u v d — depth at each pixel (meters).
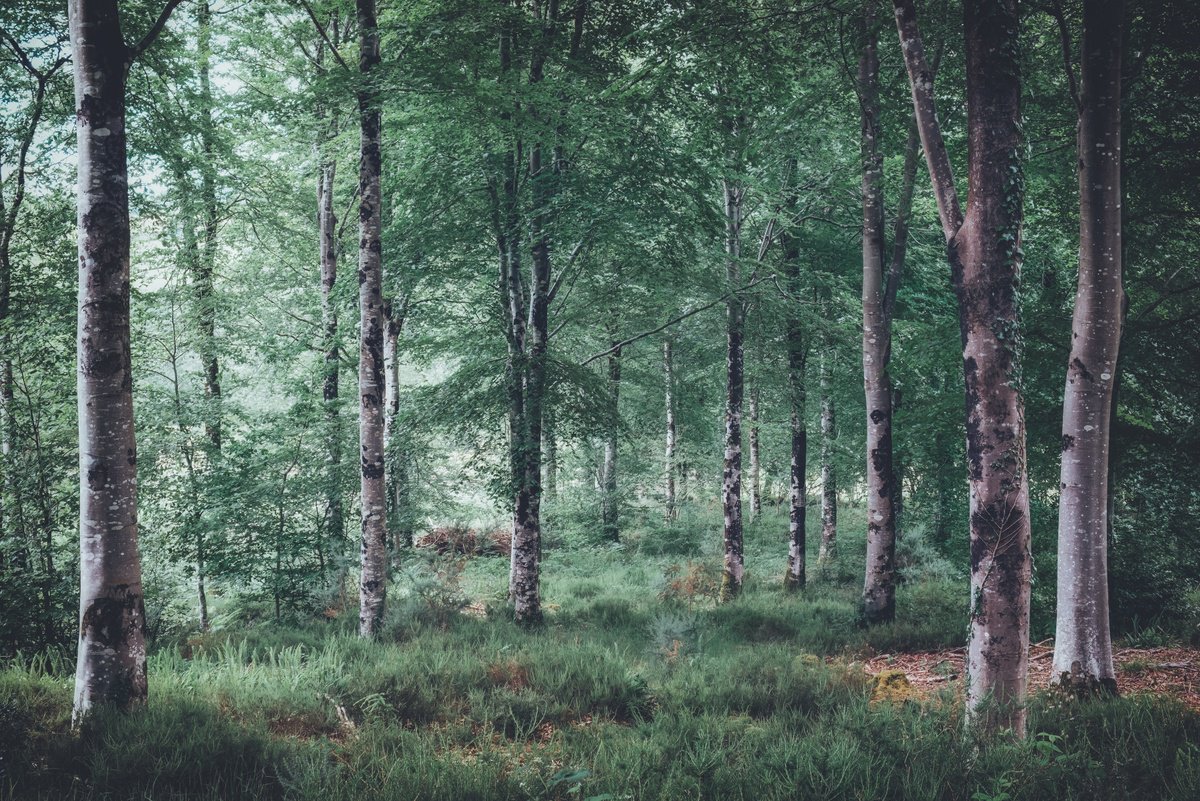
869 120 11.82
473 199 13.13
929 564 17.48
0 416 9.41
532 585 12.44
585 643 9.95
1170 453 10.55
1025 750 4.73
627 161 11.69
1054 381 11.20
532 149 12.84
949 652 10.24
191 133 14.63
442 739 6.08
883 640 10.91
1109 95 7.05
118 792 4.52
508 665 8.08
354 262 17.25
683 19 8.69
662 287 13.88
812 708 6.95
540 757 5.66
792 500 16.98
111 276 5.88
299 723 6.33
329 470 13.48
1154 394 11.09
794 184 15.94
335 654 8.78
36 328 9.37
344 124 12.73
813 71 11.58
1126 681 7.67
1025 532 5.40
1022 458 5.44
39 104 11.35
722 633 11.13
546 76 12.93
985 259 5.48
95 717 5.38
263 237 18.88
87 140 5.85
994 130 5.46
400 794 4.61
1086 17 7.12
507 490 12.73
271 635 10.39
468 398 13.07
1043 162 11.66
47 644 8.23
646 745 5.56
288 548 12.57
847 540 22.55
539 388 12.55
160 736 5.14
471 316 15.09
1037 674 8.55
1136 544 10.85
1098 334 7.09
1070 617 7.10
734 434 15.57
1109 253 7.07
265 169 17.23
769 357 17.48
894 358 13.25
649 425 25.02
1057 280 13.25
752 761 5.00
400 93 10.02
